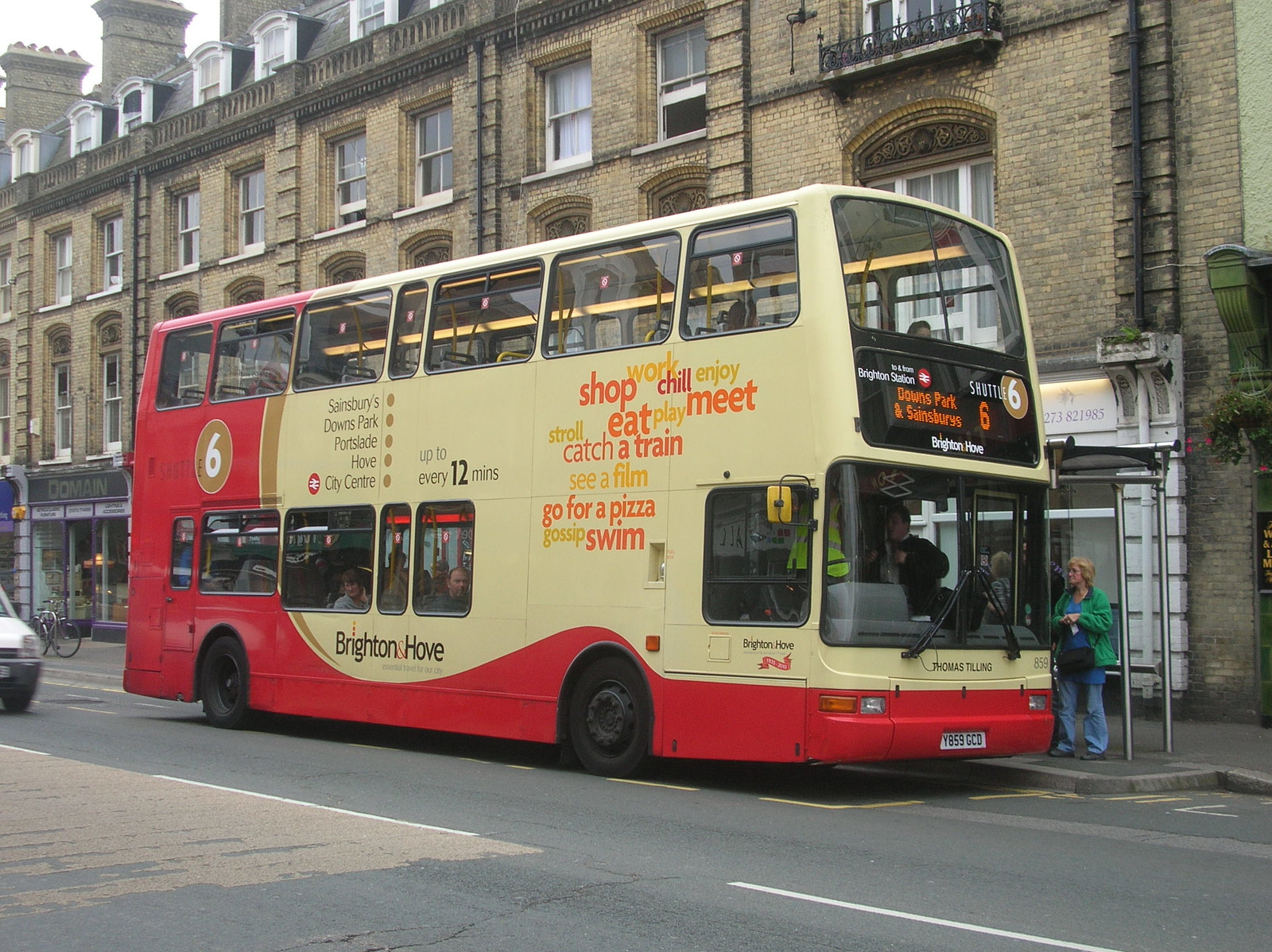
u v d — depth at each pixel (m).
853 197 10.23
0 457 37.72
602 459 11.30
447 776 11.07
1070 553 15.64
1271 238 14.24
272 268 28.41
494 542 12.13
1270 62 14.35
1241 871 7.34
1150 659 14.81
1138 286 14.95
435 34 24.73
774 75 18.78
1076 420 15.45
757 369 10.21
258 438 15.02
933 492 10.18
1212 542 14.44
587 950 5.57
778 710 9.77
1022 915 6.19
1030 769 11.01
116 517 33.12
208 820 8.52
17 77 40.59
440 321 13.08
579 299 11.77
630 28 21.14
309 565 14.19
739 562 10.20
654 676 10.65
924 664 9.89
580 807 9.39
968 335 10.77
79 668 25.19
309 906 6.28
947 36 16.64
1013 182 16.20
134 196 32.75
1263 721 13.89
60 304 35.50
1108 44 15.45
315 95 27.19
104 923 6.00
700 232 10.84
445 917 6.09
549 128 22.94
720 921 6.04
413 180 25.48
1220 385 14.46
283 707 14.30
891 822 8.93
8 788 9.88
